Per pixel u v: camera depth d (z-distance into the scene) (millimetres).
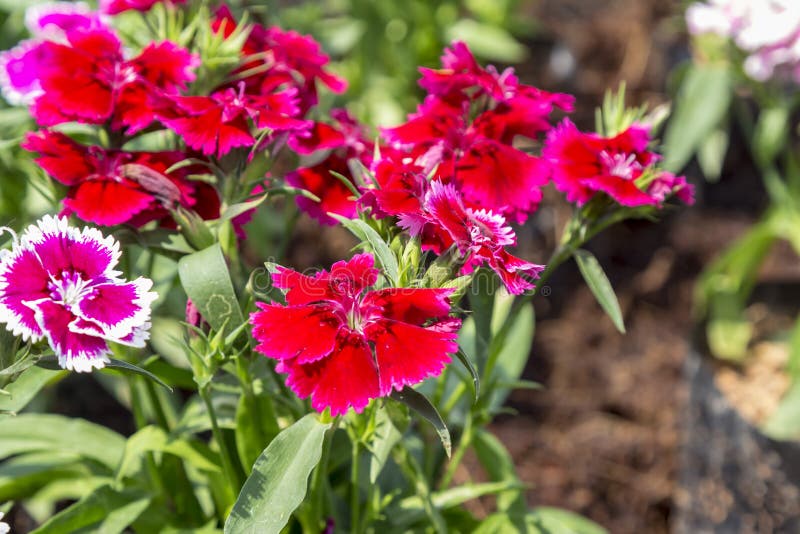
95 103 424
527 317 536
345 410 384
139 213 426
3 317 377
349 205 446
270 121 423
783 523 619
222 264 413
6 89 460
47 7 508
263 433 448
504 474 490
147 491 474
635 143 437
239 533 392
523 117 438
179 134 428
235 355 416
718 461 660
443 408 488
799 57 635
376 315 389
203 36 446
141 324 387
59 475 485
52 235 392
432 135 432
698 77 703
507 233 399
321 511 463
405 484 486
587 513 696
